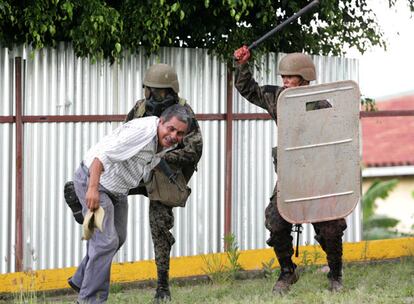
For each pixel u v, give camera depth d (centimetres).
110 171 773
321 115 835
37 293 1005
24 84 1012
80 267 810
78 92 1034
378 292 882
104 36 1021
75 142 1034
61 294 1017
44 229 1024
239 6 1059
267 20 1080
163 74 862
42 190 1023
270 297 868
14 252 1010
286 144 837
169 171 856
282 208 841
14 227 1011
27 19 972
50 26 977
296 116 836
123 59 1048
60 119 1025
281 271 884
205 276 1067
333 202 839
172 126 766
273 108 864
